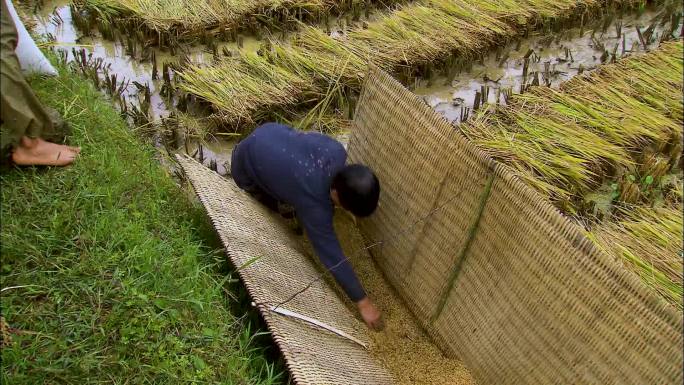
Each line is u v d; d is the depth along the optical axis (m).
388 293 3.53
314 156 3.02
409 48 5.46
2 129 3.01
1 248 2.70
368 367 3.01
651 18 6.70
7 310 2.51
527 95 5.02
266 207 3.69
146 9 5.86
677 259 3.53
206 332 2.72
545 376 2.62
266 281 2.98
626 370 2.30
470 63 5.74
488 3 6.05
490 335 2.88
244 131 4.78
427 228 3.22
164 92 5.18
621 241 3.69
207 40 5.87
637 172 4.54
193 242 3.29
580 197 4.33
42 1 6.25
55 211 2.97
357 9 6.39
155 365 2.52
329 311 3.17
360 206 2.82
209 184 3.46
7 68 2.87
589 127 4.72
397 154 3.40
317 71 5.13
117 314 2.62
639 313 2.26
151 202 3.37
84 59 5.28
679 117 4.79
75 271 2.74
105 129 3.94
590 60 6.04
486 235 2.87
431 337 3.28
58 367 2.37
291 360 2.55
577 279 2.46
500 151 4.44
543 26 6.21
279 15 6.17
